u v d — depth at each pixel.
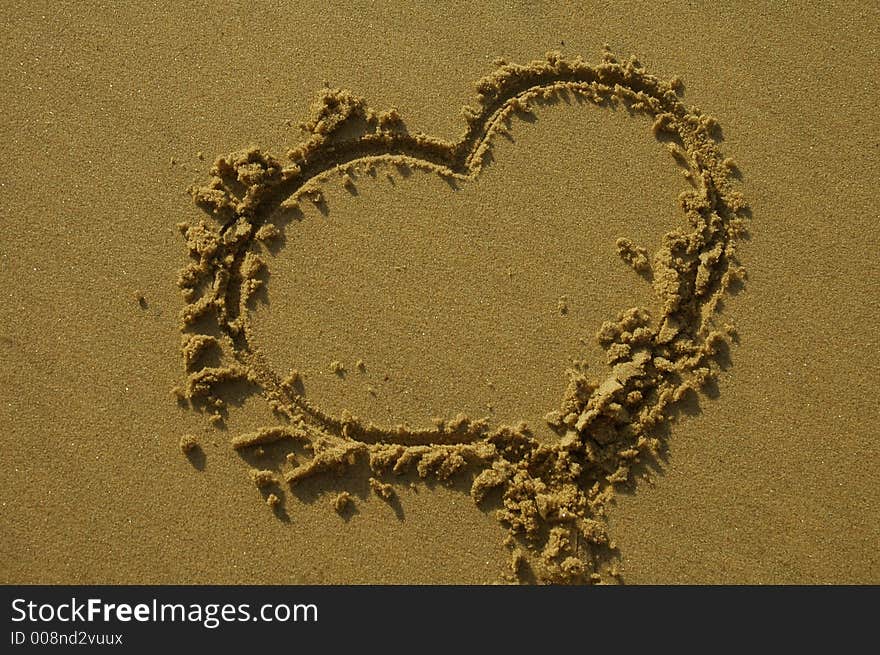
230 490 0.94
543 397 0.96
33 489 0.94
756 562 0.94
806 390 0.97
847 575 0.94
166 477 0.94
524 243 0.98
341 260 0.98
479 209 0.99
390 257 0.98
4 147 0.99
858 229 0.99
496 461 0.95
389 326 0.97
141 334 0.96
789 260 0.98
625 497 0.95
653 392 0.96
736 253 0.99
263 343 0.96
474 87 1.00
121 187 0.98
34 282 0.97
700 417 0.96
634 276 0.98
